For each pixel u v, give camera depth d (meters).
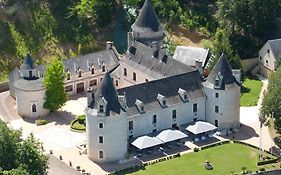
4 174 188.12
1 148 197.50
